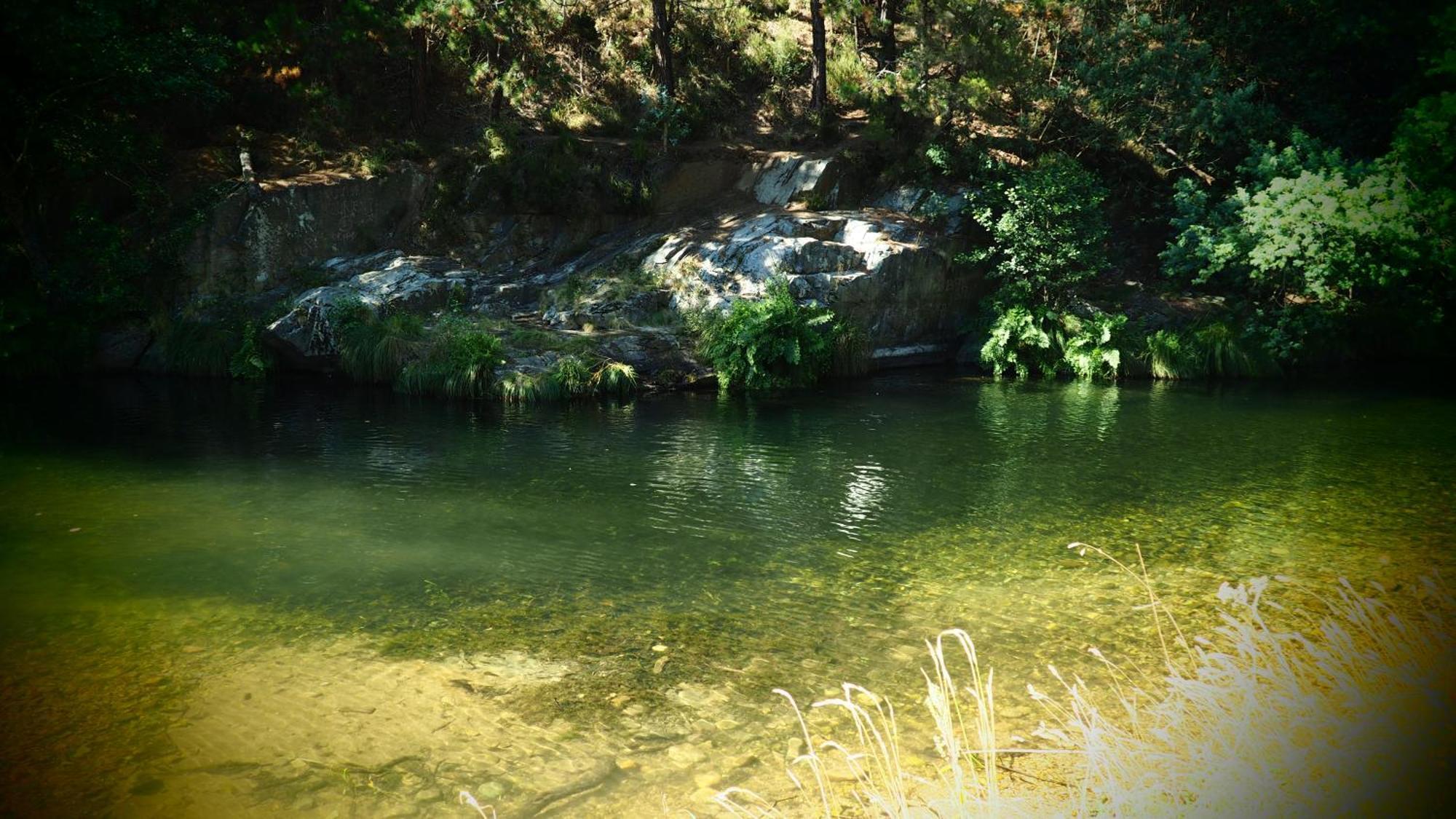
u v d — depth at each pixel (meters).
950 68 24.06
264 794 4.60
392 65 25.84
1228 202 21.61
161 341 20.39
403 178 23.73
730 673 6.00
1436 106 15.79
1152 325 22.14
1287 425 15.11
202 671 6.06
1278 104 27.69
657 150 24.72
